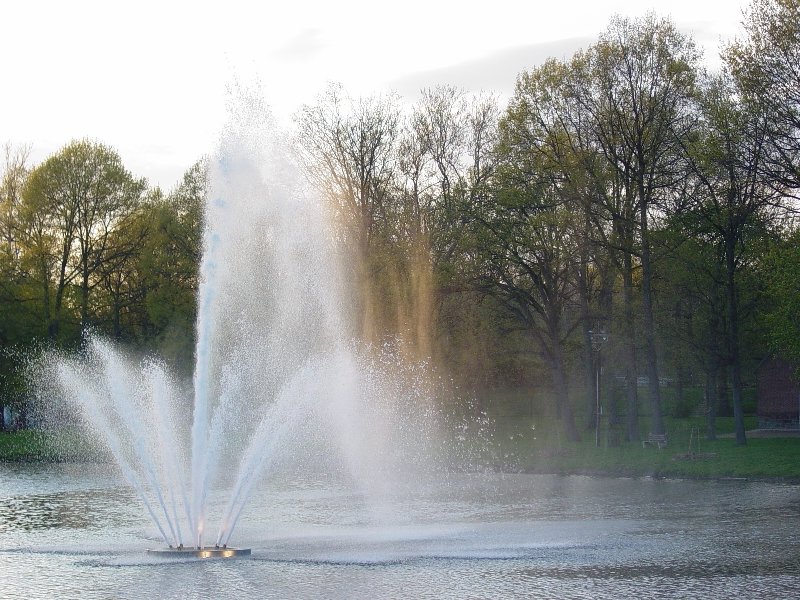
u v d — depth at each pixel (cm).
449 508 3244
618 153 5225
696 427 6450
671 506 3180
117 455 2775
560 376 5772
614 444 5288
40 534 2714
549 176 5344
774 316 4325
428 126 5925
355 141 5709
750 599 1738
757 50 4469
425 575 1983
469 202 5484
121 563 2158
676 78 4959
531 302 5747
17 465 5481
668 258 5097
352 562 2134
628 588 1839
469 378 5972
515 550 2291
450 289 5600
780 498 3344
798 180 4434
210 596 1791
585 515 2980
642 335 5134
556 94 5259
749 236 5097
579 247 5266
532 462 4753
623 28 5069
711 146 4534
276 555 2236
